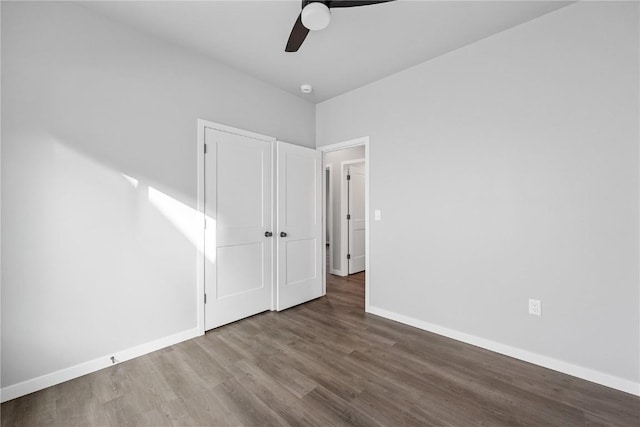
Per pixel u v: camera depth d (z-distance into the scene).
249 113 2.96
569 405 1.65
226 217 2.75
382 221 3.03
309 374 1.95
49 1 1.83
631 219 1.75
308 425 1.50
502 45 2.23
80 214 1.94
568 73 1.95
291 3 1.94
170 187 2.37
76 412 1.59
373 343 2.41
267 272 3.13
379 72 2.89
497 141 2.26
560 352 2.00
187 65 2.49
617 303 1.80
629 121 1.75
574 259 1.94
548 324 2.05
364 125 3.20
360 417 1.55
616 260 1.80
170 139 2.38
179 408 1.62
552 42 2.01
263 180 3.08
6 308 1.70
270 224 3.15
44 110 1.81
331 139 3.55
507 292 2.23
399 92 2.88
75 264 1.92
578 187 1.92
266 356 2.19
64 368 1.88
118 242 2.10
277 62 2.72
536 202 2.09
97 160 2.01
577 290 1.93
